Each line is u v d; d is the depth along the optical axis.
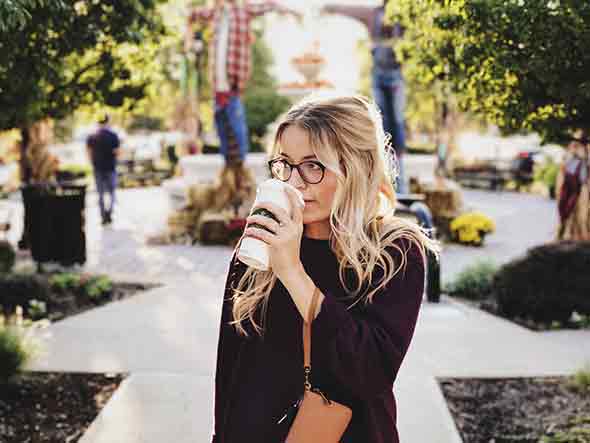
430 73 4.82
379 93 12.90
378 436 1.82
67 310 7.34
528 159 23.28
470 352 5.75
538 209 18.22
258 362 1.93
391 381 1.71
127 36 4.66
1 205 17.33
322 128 1.81
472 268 9.01
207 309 7.34
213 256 11.53
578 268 7.38
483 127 23.59
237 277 2.03
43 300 7.38
